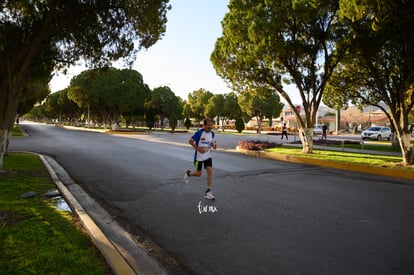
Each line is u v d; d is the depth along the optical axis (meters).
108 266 3.05
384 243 3.94
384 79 12.86
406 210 5.45
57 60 9.74
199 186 7.20
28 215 4.46
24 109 35.34
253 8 12.37
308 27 12.80
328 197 6.36
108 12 8.59
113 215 5.06
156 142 21.16
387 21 9.19
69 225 4.18
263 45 12.27
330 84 15.86
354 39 10.77
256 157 13.66
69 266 2.96
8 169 8.11
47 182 6.95
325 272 3.17
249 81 14.75
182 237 4.11
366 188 7.34
